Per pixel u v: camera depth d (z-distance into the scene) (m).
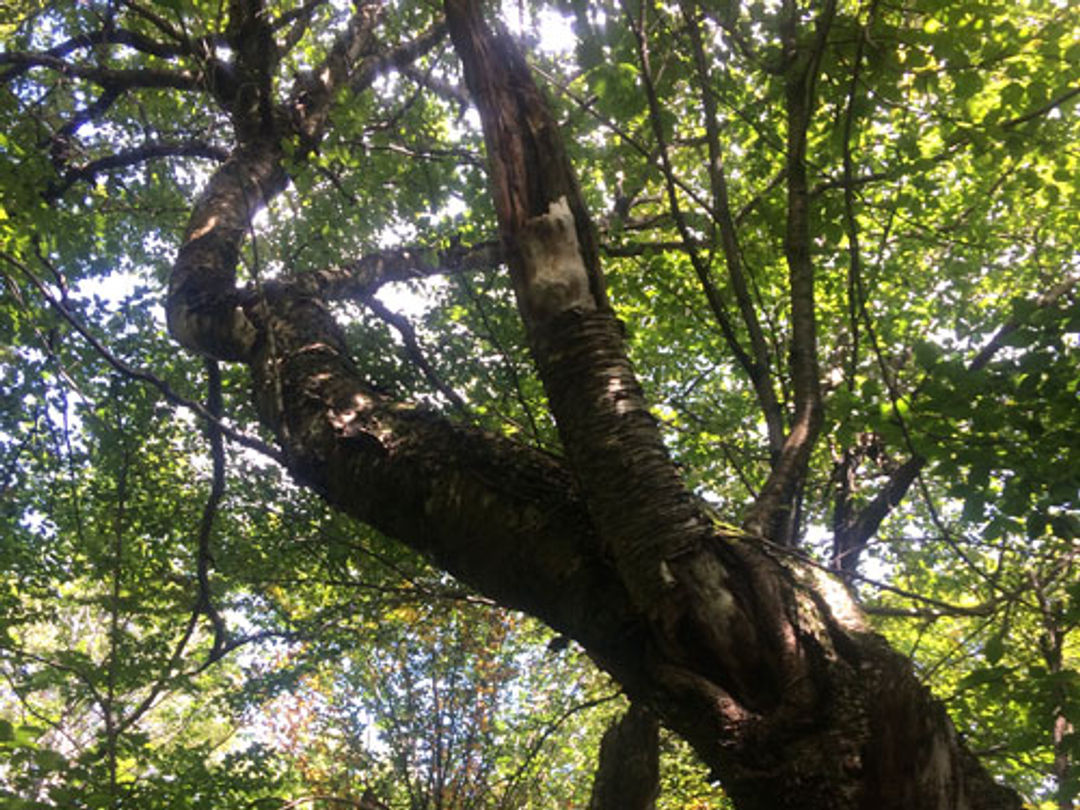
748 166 6.13
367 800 4.85
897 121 4.86
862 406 3.06
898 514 7.16
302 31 6.99
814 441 2.76
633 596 1.93
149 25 6.91
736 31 3.90
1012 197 6.60
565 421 2.13
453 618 7.56
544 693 8.66
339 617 6.45
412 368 6.21
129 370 3.54
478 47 2.46
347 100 5.25
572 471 2.19
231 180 4.82
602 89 3.72
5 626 4.16
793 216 3.12
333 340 3.35
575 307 2.22
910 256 7.31
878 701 1.72
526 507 2.24
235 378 6.63
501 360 6.42
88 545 6.83
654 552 1.90
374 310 5.25
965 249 7.12
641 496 1.96
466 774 7.70
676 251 7.07
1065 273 7.00
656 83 3.78
